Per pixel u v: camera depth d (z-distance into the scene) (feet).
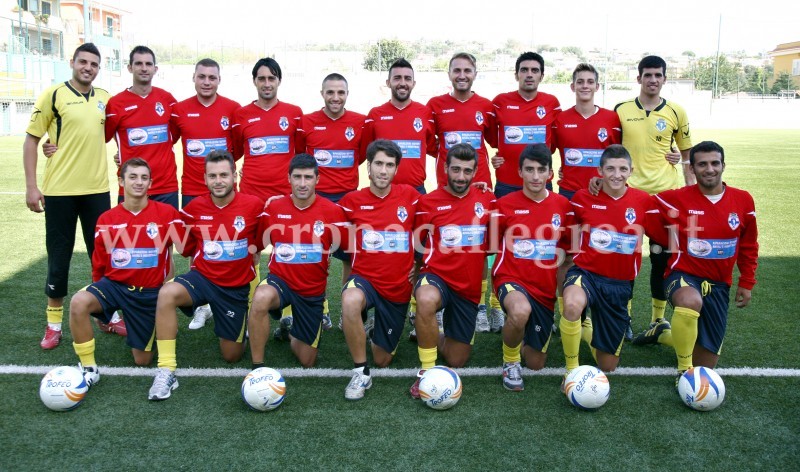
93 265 13.26
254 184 17.10
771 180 42.60
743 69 113.80
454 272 13.14
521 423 10.98
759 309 17.07
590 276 13.34
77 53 14.97
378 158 13.10
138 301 13.21
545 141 17.43
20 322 15.89
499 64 112.47
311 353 13.52
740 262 13.41
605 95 95.14
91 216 15.52
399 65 16.72
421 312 12.30
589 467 9.59
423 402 11.80
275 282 13.03
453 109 17.46
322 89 16.75
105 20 143.84
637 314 17.29
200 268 13.34
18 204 32.48
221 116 17.11
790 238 25.72
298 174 13.08
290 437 10.44
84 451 9.96
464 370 13.50
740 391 12.24
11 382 12.49
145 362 13.53
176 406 11.58
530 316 13.14
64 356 13.88
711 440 10.39
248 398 11.15
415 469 9.48
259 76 16.69
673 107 16.51
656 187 16.63
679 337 12.52
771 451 10.06
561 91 90.89
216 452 9.95
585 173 17.08
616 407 11.61
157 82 94.58
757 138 76.48
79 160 15.03
